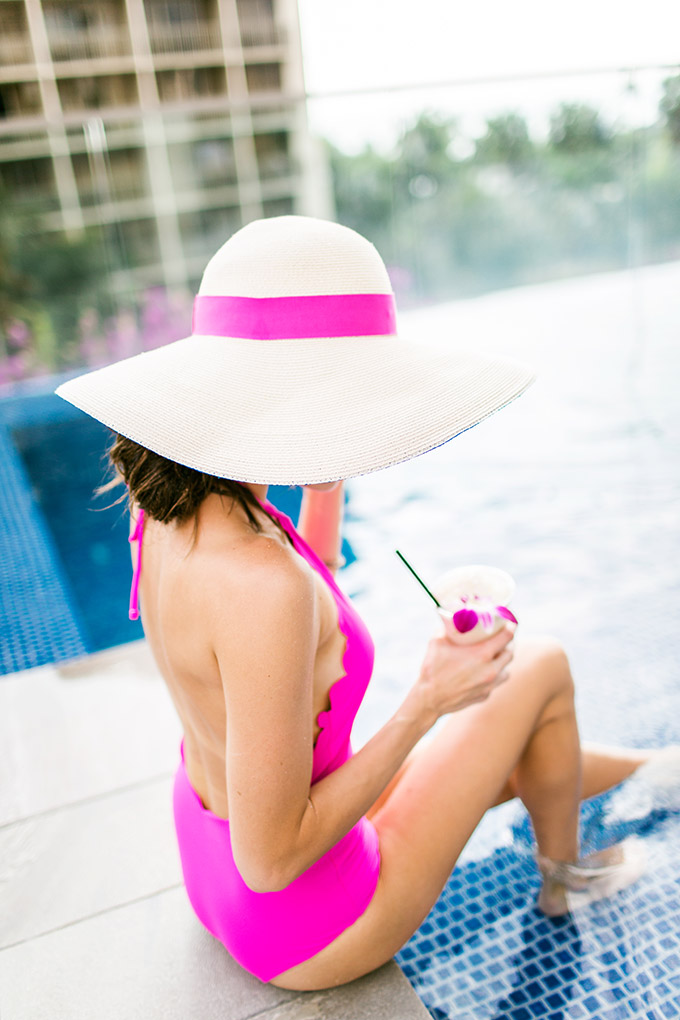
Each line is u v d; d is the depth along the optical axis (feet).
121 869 4.91
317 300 3.01
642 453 13.00
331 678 3.37
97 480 17.12
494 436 14.98
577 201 25.59
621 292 25.41
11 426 22.27
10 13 65.51
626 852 4.79
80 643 10.01
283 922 3.52
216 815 3.64
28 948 4.41
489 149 26.94
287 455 2.71
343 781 3.17
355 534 11.67
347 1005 3.81
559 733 4.15
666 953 4.26
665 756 5.16
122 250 28.17
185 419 2.92
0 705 6.84
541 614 8.52
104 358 28.96
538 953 4.37
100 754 6.03
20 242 27.61
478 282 30.09
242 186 33.27
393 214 30.32
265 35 76.84
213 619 2.87
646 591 8.70
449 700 3.31
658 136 19.92
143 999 4.02
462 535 11.06
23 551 13.47
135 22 70.38
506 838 5.26
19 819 5.44
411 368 3.03
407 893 3.70
